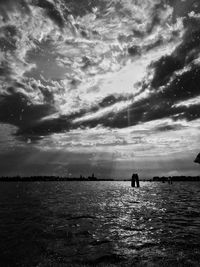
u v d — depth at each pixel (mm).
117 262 10578
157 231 16844
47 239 14578
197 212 26125
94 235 15680
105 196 50438
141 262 10570
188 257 11203
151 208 29750
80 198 45156
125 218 22359
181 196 49969
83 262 10586
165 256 11352
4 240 14266
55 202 37531
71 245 13312
